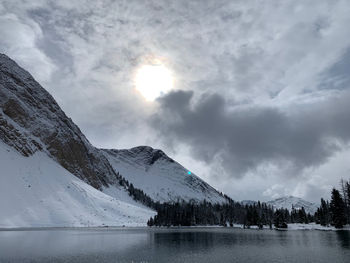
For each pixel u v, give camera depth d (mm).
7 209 96500
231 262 35125
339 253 42438
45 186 126750
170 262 34656
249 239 69750
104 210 143000
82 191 147500
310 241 62000
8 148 138375
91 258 36688
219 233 98438
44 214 106188
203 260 36375
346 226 108438
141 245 53156
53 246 48312
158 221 161750
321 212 134000
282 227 135625
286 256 39781
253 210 174625
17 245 48375
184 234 90750
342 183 122125
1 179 108938
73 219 113125
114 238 67312
